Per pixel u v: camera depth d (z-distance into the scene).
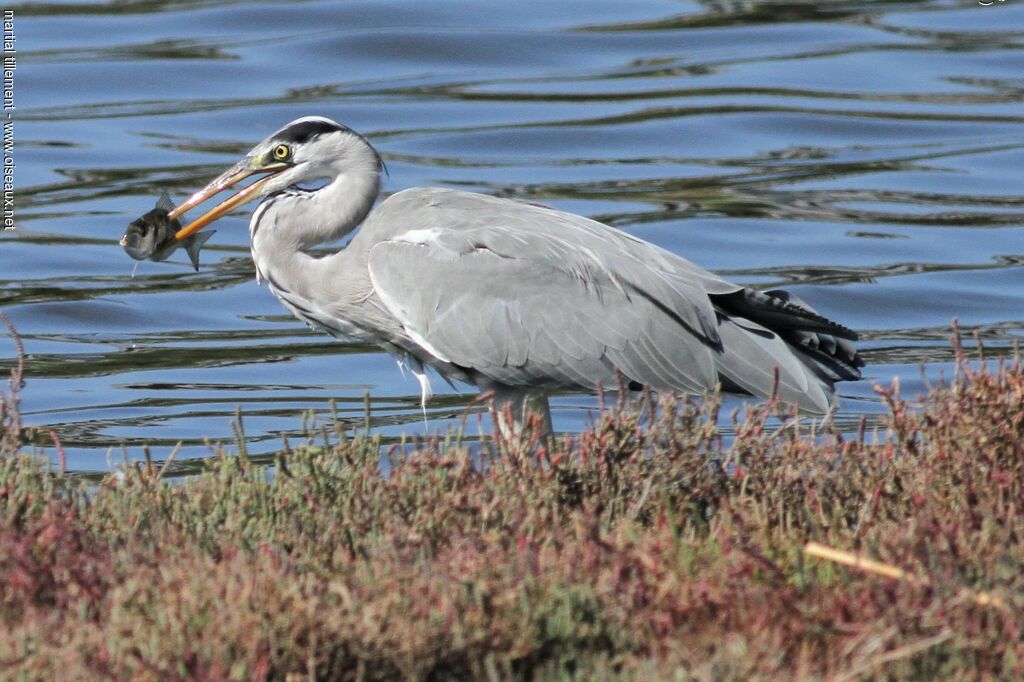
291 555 8.63
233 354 19.31
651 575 8.02
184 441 15.90
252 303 21.48
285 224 13.12
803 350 12.58
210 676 7.03
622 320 12.28
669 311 12.28
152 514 9.62
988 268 22.22
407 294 12.45
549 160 26.86
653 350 12.28
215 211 13.20
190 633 7.39
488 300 12.34
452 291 12.38
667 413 10.20
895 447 10.16
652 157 27.14
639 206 24.64
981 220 24.23
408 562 8.20
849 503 9.83
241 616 7.46
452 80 31.02
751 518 9.27
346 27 33.53
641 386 12.37
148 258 13.20
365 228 12.91
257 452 15.39
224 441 15.89
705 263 22.44
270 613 7.50
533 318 12.32
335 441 15.65
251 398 17.55
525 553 8.04
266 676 7.35
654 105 29.56
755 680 7.09
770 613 7.64
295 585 7.64
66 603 8.08
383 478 9.98
